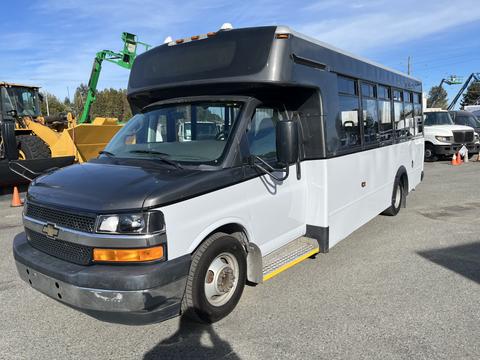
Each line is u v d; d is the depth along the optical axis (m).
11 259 5.96
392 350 3.59
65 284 3.35
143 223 3.28
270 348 3.65
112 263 3.30
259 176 4.33
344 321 4.10
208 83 4.47
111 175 3.79
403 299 4.57
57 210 3.58
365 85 6.41
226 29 4.56
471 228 7.34
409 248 6.32
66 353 3.62
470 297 4.60
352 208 5.96
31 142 12.28
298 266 5.59
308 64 4.71
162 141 4.59
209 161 4.00
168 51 4.89
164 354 3.59
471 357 3.48
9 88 13.45
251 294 4.71
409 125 8.89
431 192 10.81
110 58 15.73
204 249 3.77
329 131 5.12
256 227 4.34
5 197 10.92
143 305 3.23
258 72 4.23
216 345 3.71
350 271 5.41
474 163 16.94
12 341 3.80
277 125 4.17
